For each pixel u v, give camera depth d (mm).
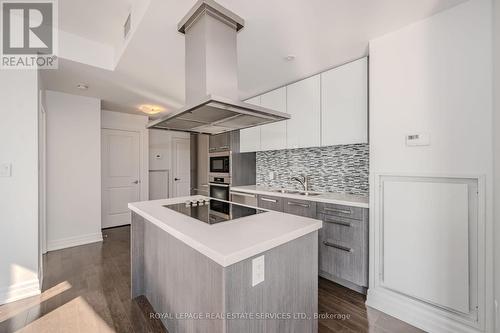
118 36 2438
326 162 3086
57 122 3400
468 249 1576
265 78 2889
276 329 1272
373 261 2039
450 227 1646
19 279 2135
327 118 2635
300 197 2686
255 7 1609
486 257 1517
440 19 1677
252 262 1137
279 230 1318
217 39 1668
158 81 2990
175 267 1646
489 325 1505
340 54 2285
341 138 2508
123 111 4520
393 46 1909
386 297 1961
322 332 1720
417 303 1804
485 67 1510
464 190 1588
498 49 1424
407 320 1829
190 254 1447
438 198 1699
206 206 2051
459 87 1604
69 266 2820
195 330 1397
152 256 2045
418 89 1781
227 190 3896
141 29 1861
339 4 1582
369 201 2072
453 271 1632
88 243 3641
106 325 1797
